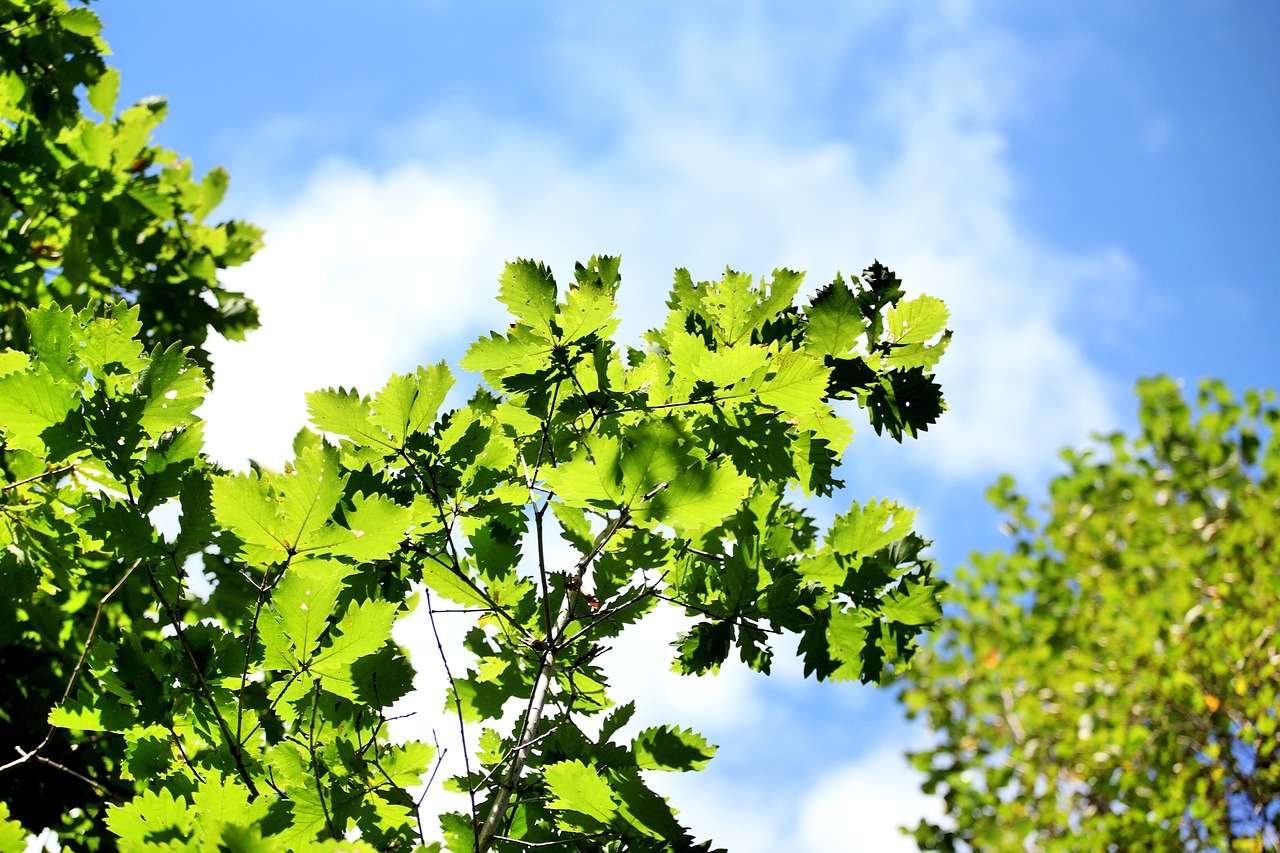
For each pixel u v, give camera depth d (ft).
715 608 10.27
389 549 9.61
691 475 9.62
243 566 10.79
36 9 13.83
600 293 10.00
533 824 10.30
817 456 10.36
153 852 9.04
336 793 9.80
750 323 10.42
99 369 9.64
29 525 10.96
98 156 14.10
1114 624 24.44
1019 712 24.86
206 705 9.91
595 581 10.51
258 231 17.60
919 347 10.44
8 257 13.53
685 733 10.16
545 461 10.52
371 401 9.98
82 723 9.80
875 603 10.30
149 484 9.58
